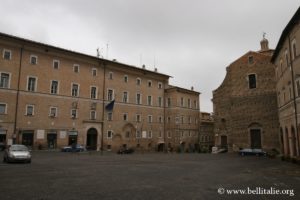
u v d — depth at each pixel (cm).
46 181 1408
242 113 4809
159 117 6275
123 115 5469
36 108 4247
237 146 4803
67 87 4656
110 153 4625
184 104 6500
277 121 4369
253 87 4753
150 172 1905
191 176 1722
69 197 1041
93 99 4994
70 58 4762
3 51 4012
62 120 4522
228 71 5381
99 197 1051
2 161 2494
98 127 5012
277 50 3403
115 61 5581
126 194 1114
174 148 6106
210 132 7225
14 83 4062
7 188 1201
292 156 2852
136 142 5666
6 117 3928
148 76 6106
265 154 4122
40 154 3662
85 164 2442
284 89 3189
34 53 4331
